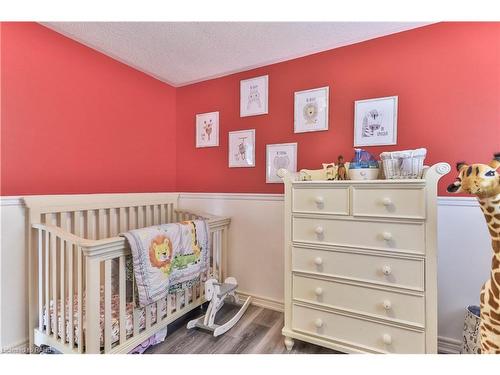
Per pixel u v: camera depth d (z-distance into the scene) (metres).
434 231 1.19
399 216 1.26
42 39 1.65
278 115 2.12
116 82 2.11
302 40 1.82
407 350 1.25
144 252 1.46
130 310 1.56
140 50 1.97
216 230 2.16
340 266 1.41
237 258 2.30
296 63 2.05
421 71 1.63
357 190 1.36
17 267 1.51
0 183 1.47
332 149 1.91
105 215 1.96
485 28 1.48
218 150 2.42
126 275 1.58
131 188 2.24
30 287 1.52
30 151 1.60
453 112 1.55
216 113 2.42
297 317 1.53
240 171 2.31
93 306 1.27
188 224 1.81
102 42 1.86
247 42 1.85
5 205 1.46
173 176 2.64
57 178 1.74
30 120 1.60
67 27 1.68
